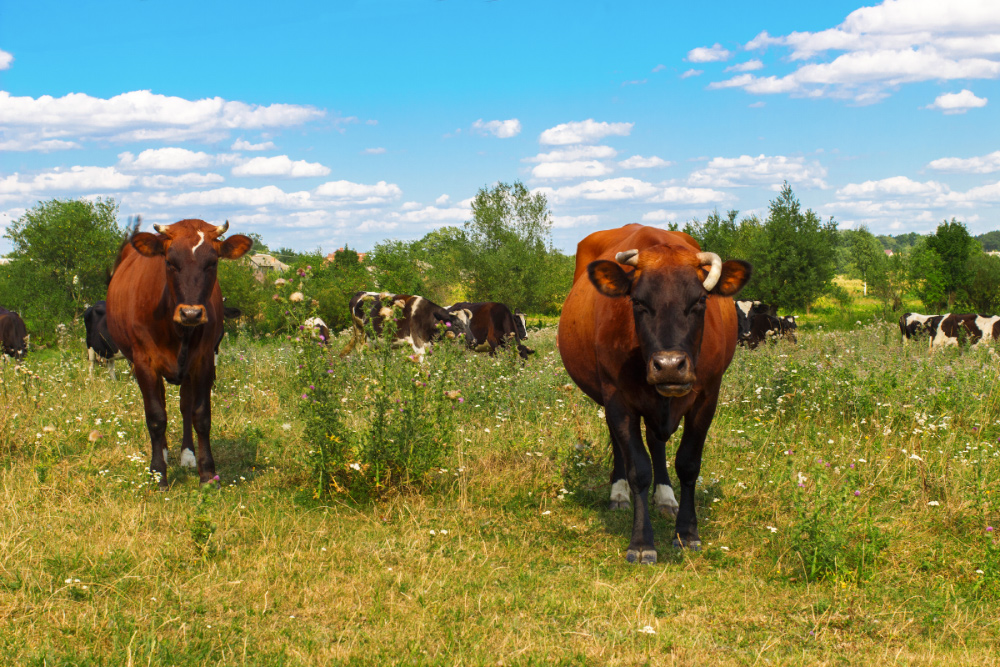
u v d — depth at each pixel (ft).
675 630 12.00
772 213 147.74
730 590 13.71
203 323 20.29
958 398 25.64
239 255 21.67
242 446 24.94
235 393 33.32
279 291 21.74
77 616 11.87
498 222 178.09
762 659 11.02
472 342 50.55
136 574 13.67
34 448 22.48
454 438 23.25
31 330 92.89
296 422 27.02
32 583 12.98
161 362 21.07
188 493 19.74
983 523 16.34
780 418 25.72
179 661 10.59
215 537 15.76
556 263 182.29
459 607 12.87
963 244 121.80
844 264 251.60
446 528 17.35
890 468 20.04
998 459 20.03
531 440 23.58
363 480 19.80
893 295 131.95
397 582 13.84
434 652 11.32
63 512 17.29
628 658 11.10
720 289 15.20
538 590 13.80
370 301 48.60
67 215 105.60
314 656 11.00
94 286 108.88
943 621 12.18
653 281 14.34
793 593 13.58
